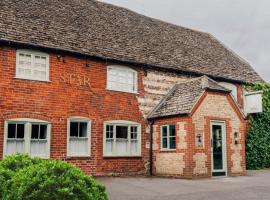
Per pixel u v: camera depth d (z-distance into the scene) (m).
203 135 15.84
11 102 13.97
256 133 21.69
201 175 15.45
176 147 15.99
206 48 23.33
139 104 17.59
